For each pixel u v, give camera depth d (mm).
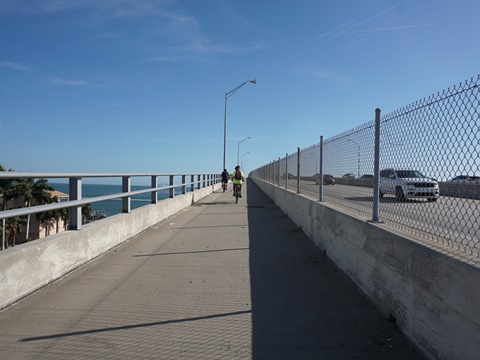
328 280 5691
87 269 6152
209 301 4812
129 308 4539
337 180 7477
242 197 23922
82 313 4355
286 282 5613
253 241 8688
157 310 4492
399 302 3918
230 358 3396
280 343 3678
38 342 3643
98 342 3666
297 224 10883
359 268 5258
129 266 6410
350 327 4023
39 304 4582
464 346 2793
